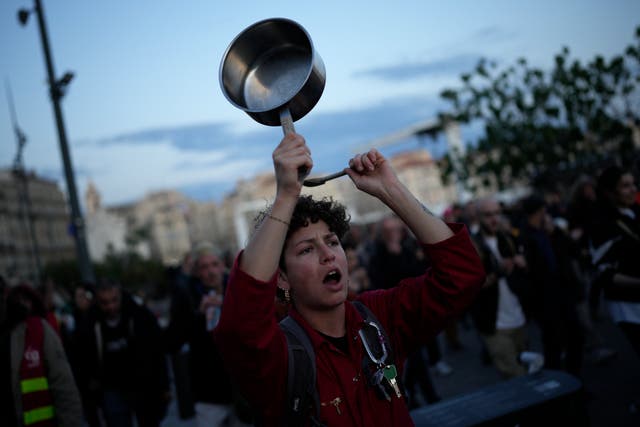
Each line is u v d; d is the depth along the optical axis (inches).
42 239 2696.9
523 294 189.8
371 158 71.1
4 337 141.6
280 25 66.7
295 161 61.0
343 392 67.0
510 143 681.0
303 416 65.3
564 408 117.7
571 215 244.4
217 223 4931.1
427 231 71.9
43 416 141.1
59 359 146.3
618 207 161.2
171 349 174.2
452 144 787.4
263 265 60.6
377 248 230.8
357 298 80.6
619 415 185.9
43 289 280.1
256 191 4569.4
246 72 68.5
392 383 69.3
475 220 343.6
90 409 194.7
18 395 139.3
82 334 188.4
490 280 186.5
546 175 660.1
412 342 75.2
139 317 190.5
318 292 69.0
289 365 65.5
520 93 648.4
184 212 1599.4
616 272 154.0
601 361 249.1
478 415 114.3
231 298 60.9
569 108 585.6
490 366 287.4
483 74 666.8
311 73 63.9
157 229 4879.4
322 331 70.9
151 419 187.8
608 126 564.7
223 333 61.3
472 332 389.4
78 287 283.7
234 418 163.2
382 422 67.4
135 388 186.9
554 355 195.0
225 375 162.9
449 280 71.6
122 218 4630.9
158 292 1795.0
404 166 3139.8
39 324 147.0
